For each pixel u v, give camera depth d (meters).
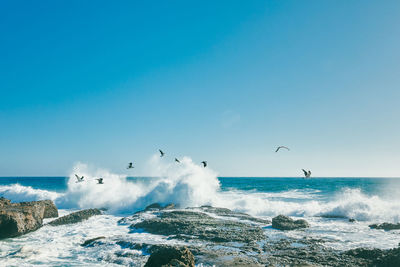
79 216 29.38
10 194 44.25
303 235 21.38
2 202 25.72
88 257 17.33
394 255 14.52
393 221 27.33
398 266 13.88
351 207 30.50
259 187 73.50
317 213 31.47
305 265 14.63
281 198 44.47
